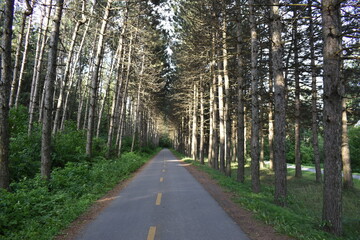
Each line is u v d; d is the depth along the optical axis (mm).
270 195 10438
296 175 20047
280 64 8727
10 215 5570
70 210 6719
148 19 21469
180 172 16953
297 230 5406
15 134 12484
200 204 7699
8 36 6910
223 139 19297
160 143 112062
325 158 6070
